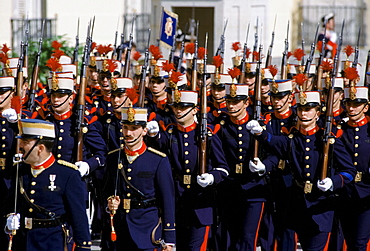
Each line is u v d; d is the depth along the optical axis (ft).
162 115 65.51
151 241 50.75
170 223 50.42
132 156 51.24
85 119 58.13
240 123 58.95
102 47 69.62
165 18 84.48
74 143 57.16
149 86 70.49
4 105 57.93
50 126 45.62
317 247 54.95
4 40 118.42
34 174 45.68
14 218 44.80
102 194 55.06
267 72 71.36
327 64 65.67
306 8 121.49
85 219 45.68
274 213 59.98
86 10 117.60
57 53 72.69
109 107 65.62
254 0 120.26
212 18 126.21
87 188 60.03
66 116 57.77
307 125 55.06
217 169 55.93
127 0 118.73
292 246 55.67
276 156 56.59
